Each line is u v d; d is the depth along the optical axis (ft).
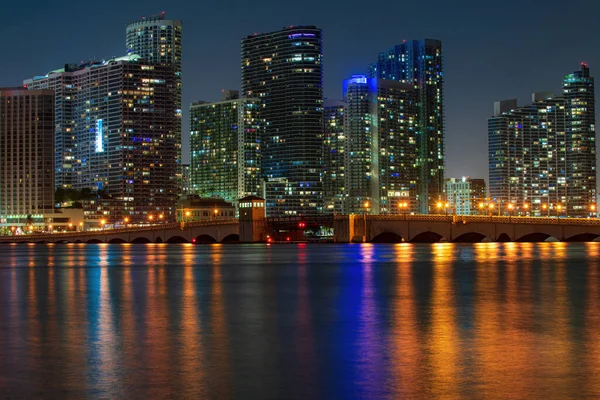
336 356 187.42
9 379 164.66
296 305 291.58
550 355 187.52
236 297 321.93
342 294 331.77
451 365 176.55
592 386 156.97
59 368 174.60
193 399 149.18
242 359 184.14
